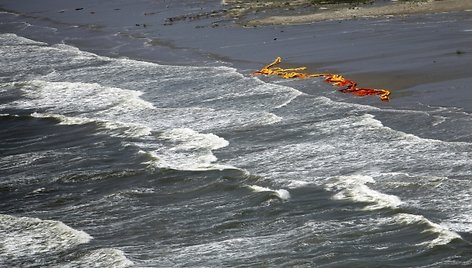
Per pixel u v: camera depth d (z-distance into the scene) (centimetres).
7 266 4512
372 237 4444
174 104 7062
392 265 4166
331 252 4334
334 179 5172
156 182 5488
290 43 8625
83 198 5388
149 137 6344
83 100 7512
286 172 5412
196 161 5741
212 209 5009
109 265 4412
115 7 12088
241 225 4766
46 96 7762
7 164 6125
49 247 4697
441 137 5666
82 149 6281
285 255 4356
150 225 4884
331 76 7262
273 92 7006
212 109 6781
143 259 4462
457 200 4744
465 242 4278
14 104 7619
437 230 4388
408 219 4541
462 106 6172
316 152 5672
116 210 5147
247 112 6612
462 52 7512
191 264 4353
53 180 5697
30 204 5366
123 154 6066
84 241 4731
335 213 4753
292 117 6388
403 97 6538
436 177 5012
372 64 7500
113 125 6669
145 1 12219
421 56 7556
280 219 4778
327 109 6456
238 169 5481
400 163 5338
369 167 5338
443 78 6850
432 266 4125
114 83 7906
